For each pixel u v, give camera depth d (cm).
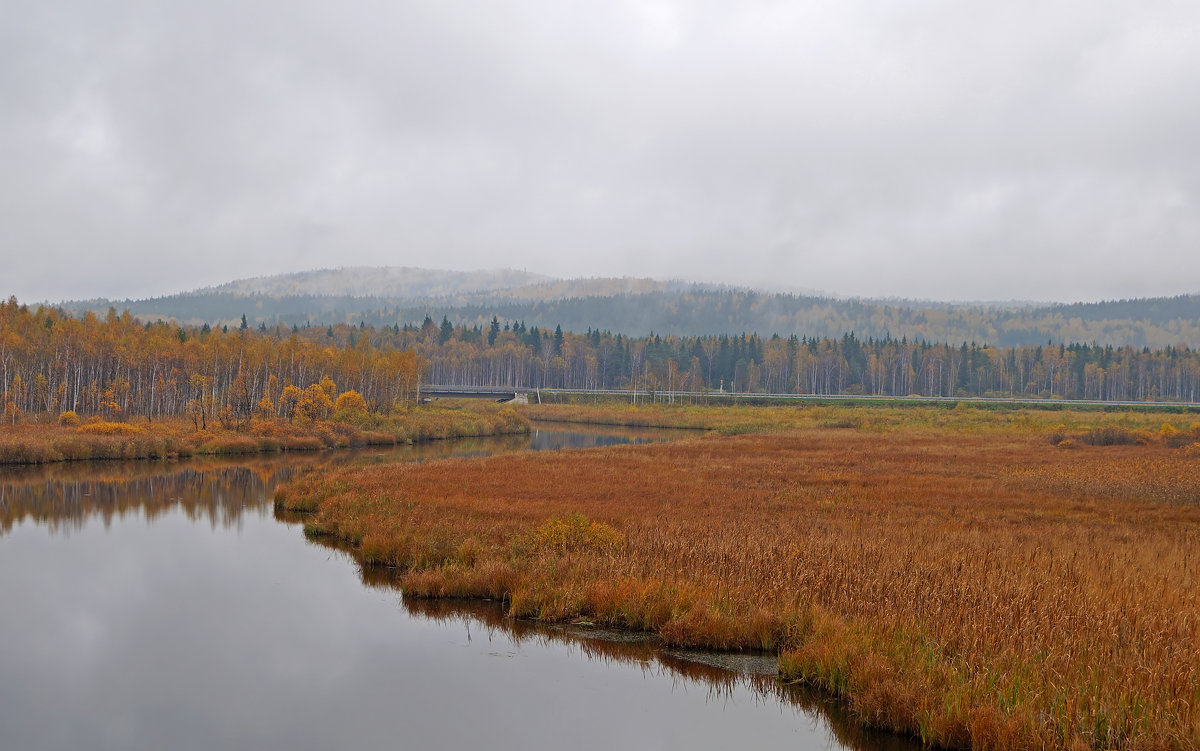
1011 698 962
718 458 4512
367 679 1265
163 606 1700
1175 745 823
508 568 1734
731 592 1455
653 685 1226
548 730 1075
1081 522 2327
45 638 1490
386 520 2350
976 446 5638
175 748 1030
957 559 1543
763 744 1023
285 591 1808
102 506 3108
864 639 1170
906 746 1002
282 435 6197
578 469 3741
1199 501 2822
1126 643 1118
